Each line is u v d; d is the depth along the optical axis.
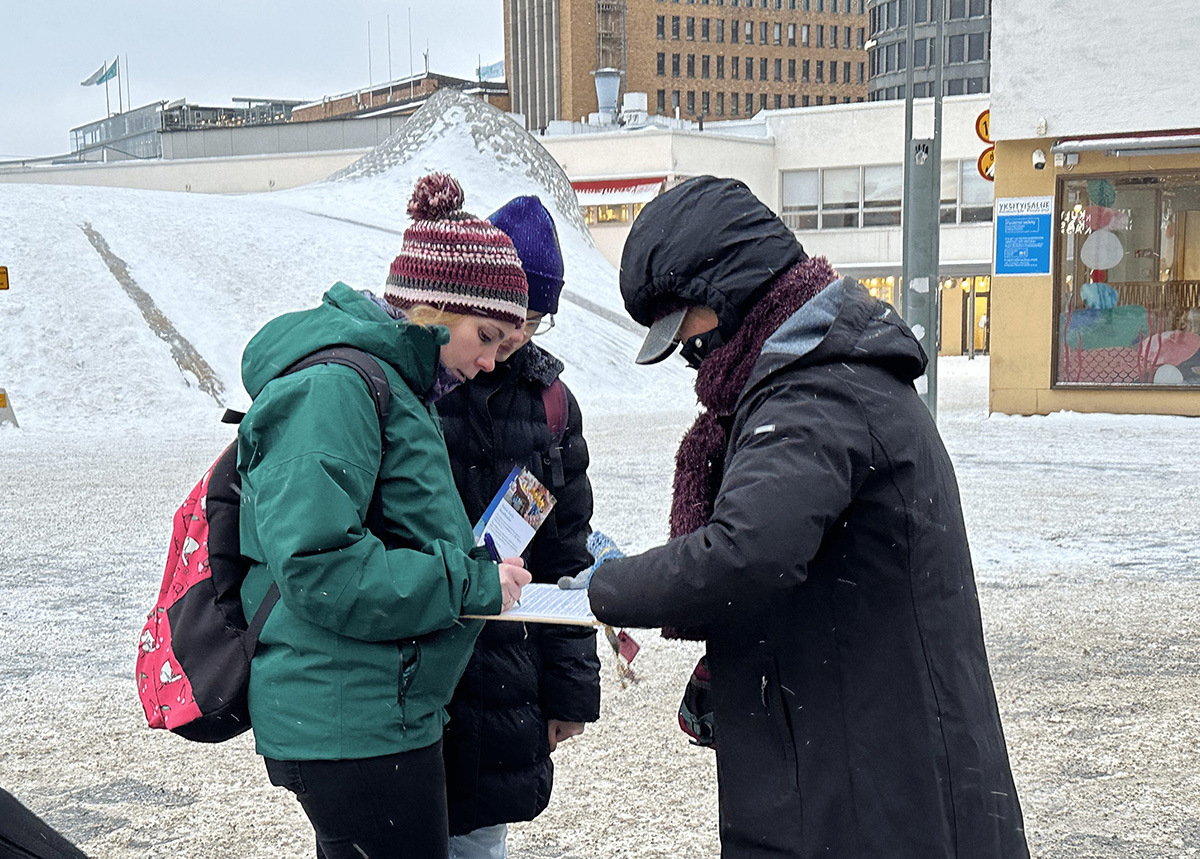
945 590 1.90
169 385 17.56
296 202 31.05
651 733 4.41
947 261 41.19
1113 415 16.05
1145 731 4.32
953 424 15.48
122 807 3.75
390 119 52.56
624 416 17.19
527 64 100.75
